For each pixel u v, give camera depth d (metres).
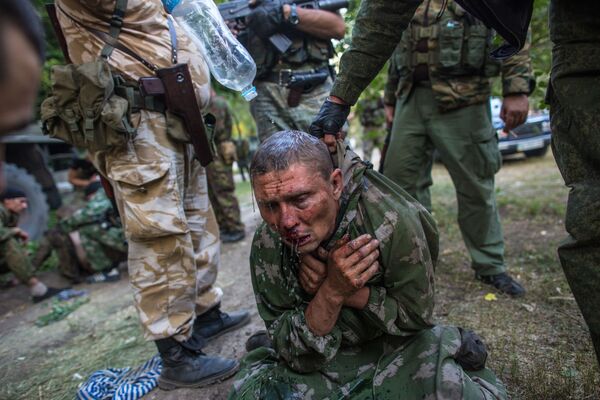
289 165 1.08
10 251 3.48
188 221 2.05
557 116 1.20
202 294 2.21
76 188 4.97
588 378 1.62
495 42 2.36
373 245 1.19
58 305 3.30
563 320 2.09
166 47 1.78
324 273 1.26
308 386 1.37
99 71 1.57
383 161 2.77
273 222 1.16
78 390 2.01
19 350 2.64
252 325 2.41
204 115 1.95
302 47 2.53
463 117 2.43
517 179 6.41
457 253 3.18
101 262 3.92
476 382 1.38
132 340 2.54
